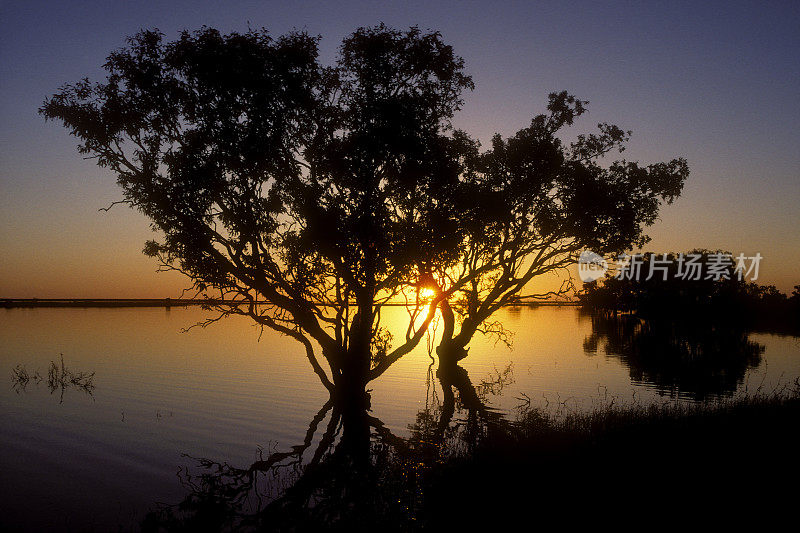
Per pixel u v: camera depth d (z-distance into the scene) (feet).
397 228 75.72
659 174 102.12
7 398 76.69
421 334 87.25
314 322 79.61
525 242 105.19
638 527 30.86
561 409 70.28
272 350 140.97
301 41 74.18
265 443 56.24
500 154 100.78
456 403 77.25
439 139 80.43
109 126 73.20
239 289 77.10
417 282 80.89
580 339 193.26
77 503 39.55
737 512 32.22
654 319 287.69
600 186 98.94
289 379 95.30
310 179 76.59
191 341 161.68
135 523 35.99
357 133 73.26
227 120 72.59
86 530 34.78
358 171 72.23
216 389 85.10
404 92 77.92
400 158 75.20
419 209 81.05
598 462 42.19
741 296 293.02
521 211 102.68
